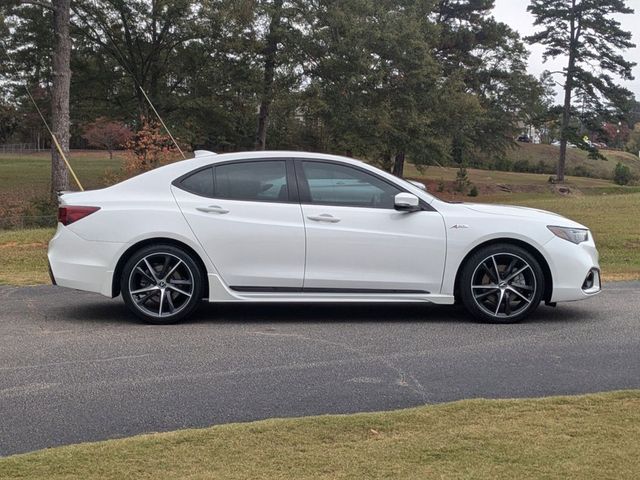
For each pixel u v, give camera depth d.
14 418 4.21
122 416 4.24
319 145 35.44
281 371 5.13
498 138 55.28
